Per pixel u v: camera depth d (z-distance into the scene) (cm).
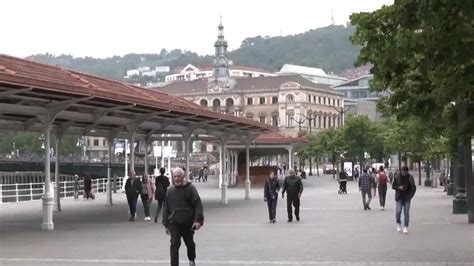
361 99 18212
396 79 1426
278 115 17412
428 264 1328
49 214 2205
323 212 2983
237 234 1998
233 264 1354
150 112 2780
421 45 1148
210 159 14238
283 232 2056
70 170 8319
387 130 7975
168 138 4100
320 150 10562
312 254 1507
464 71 1148
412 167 12069
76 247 1680
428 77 1288
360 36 1303
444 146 3453
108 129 3553
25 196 4525
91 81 2614
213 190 5759
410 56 1231
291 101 17138
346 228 2173
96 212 3092
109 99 2211
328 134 10538
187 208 1156
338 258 1434
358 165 9988
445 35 1059
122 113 2741
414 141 5334
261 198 4397
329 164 14488
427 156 5341
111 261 1418
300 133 12075
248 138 4338
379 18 1281
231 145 6053
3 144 14050
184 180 1174
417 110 1484
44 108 2180
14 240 1853
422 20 1036
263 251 1570
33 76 1984
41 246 1703
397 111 1555
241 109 17888
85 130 3331
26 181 9069
